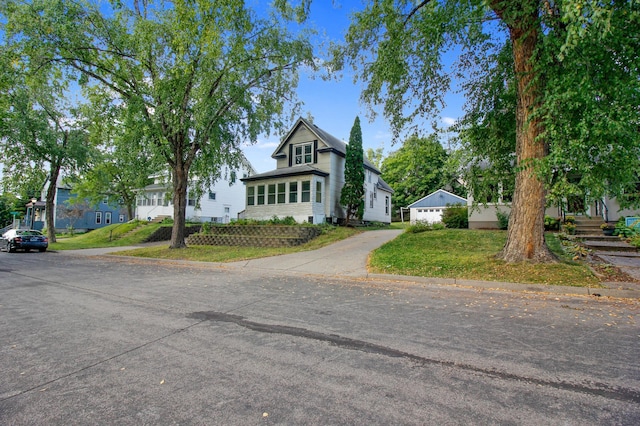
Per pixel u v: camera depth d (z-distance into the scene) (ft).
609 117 19.15
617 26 18.56
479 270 26.71
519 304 19.03
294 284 26.55
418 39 30.68
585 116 20.15
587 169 21.17
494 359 11.11
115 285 26.37
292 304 19.38
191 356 11.51
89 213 129.70
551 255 26.66
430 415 7.77
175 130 44.60
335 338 13.29
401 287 24.79
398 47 31.35
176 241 53.52
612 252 35.12
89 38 42.32
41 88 54.54
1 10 37.11
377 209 94.07
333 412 7.91
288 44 46.50
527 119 24.11
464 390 8.99
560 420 7.57
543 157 23.85
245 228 62.85
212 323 15.51
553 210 51.80
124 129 46.75
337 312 17.46
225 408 8.14
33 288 25.25
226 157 53.72
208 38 37.24
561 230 46.73
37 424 7.57
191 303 19.74
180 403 8.41
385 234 60.64
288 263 38.06
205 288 24.82
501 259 27.94
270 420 7.61
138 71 45.19
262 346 12.43
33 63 40.52
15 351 12.11
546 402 8.37
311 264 36.65
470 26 29.99
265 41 45.52
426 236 46.47
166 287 25.32
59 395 8.91
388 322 15.52
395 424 7.41
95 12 41.65
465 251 35.83
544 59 22.93
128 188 103.30
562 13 21.02
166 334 13.92
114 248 68.64
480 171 40.57
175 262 44.32
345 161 74.84
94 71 46.16
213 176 56.13
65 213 112.68
